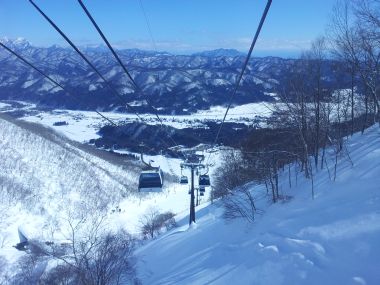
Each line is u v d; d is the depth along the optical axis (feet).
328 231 58.44
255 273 58.44
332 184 79.77
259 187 127.44
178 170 260.42
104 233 168.96
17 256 166.30
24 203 246.27
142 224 216.13
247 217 97.81
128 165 298.97
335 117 118.42
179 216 199.72
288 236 64.13
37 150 322.34
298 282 49.93
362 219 56.49
